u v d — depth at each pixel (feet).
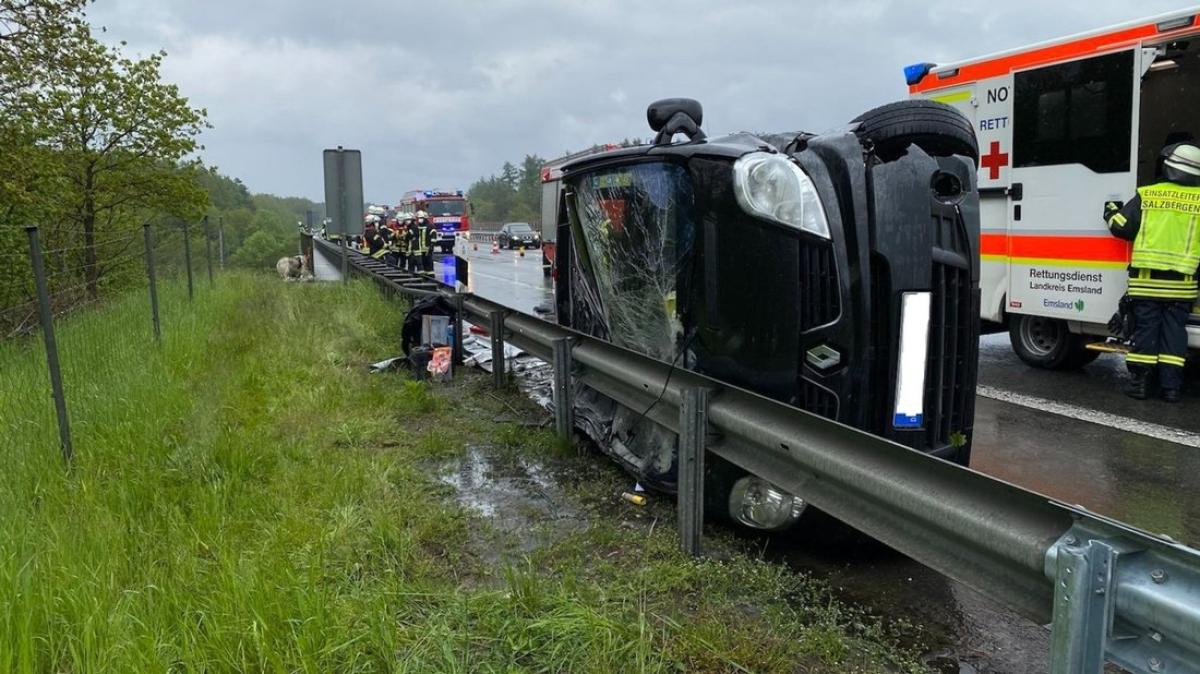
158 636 8.42
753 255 11.74
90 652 7.95
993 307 27.96
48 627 8.48
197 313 34.60
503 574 11.09
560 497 14.48
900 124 11.71
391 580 10.19
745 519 11.93
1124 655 5.77
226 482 13.51
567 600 9.64
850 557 11.98
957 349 12.05
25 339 24.73
